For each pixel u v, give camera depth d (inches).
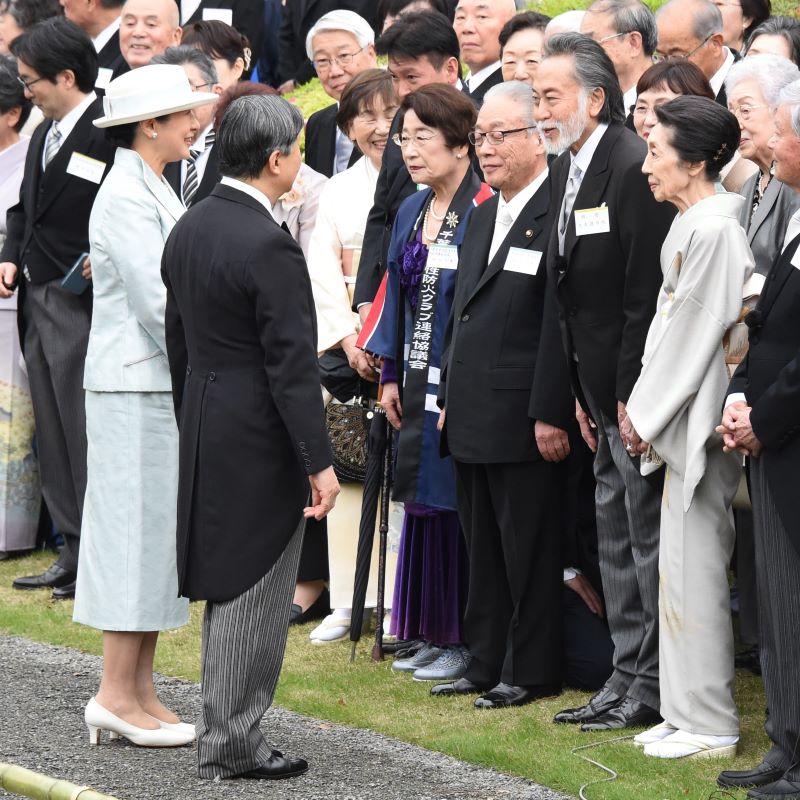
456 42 892.6
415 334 801.6
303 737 682.2
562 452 724.0
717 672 640.4
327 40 1072.2
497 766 631.2
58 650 852.0
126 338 671.8
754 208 729.0
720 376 629.9
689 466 625.9
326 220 900.0
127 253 666.8
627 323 667.4
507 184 744.3
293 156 613.3
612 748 647.8
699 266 626.2
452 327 775.1
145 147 685.3
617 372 676.7
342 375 872.3
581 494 783.7
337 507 887.7
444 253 794.8
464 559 804.0
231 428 596.4
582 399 708.7
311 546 920.3
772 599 594.2
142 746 661.3
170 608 666.2
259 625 601.9
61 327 1015.6
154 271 666.2
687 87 706.8
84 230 1011.3
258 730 613.0
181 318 624.7
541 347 717.9
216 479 598.2
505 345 738.2
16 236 1041.5
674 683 645.9
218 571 597.0
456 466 764.6
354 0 1402.6
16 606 961.5
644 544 680.4
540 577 737.6
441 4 1096.8
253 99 608.4
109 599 658.2
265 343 590.2
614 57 842.8
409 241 814.5
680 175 632.4
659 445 636.7
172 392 663.8
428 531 807.7
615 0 847.1
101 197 682.8
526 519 735.1
